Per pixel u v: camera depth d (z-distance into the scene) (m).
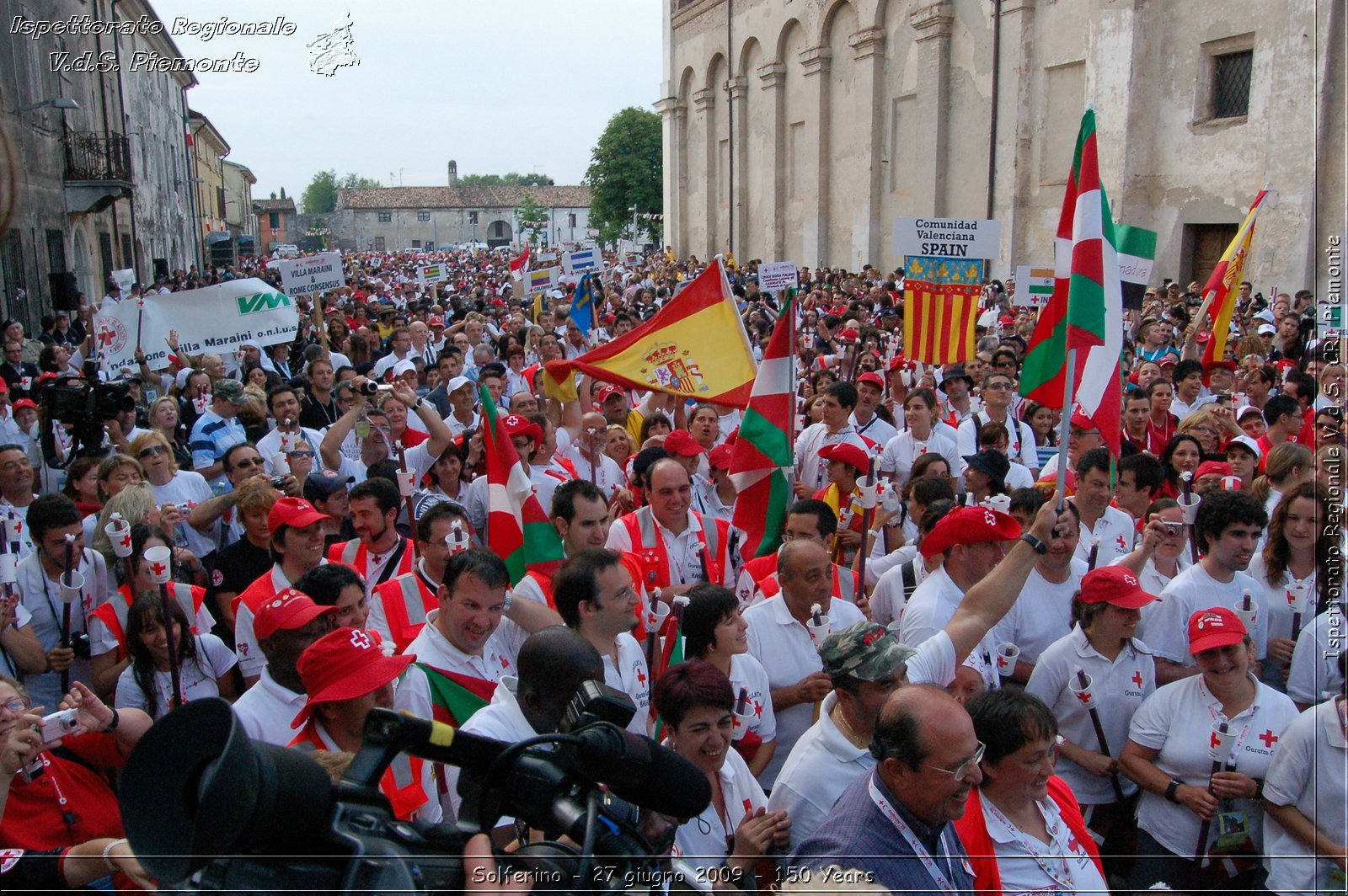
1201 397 10.20
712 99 43.84
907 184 30.30
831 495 6.48
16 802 3.56
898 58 30.17
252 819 1.49
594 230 65.25
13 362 13.73
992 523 4.42
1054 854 3.21
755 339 14.95
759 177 39.84
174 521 5.67
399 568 5.50
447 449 7.24
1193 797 3.94
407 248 80.31
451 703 4.01
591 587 3.97
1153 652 4.95
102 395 7.97
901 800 2.86
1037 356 5.39
